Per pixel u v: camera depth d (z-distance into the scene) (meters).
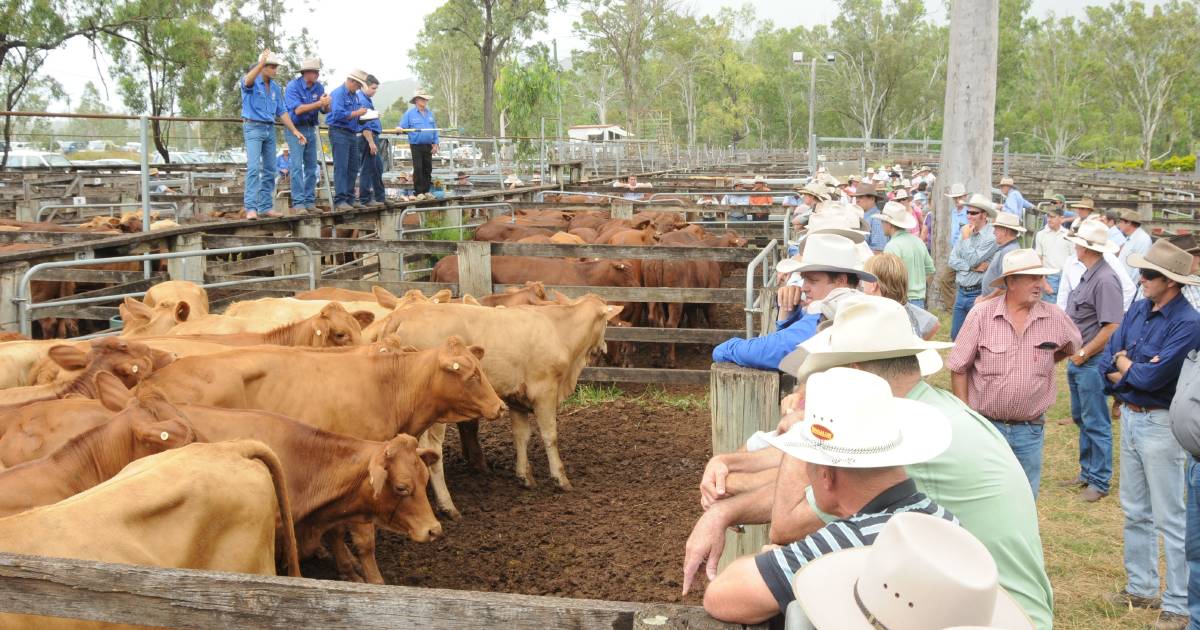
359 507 5.14
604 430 9.37
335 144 13.88
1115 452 8.98
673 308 12.55
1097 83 93.75
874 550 2.08
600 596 5.75
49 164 29.78
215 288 11.57
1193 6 87.44
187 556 3.87
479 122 84.56
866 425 2.50
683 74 88.75
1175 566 5.61
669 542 6.59
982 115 15.44
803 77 102.81
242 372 5.59
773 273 11.09
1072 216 18.09
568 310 8.08
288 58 46.06
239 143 38.41
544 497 7.62
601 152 46.72
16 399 5.38
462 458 8.62
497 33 58.09
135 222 14.02
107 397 4.87
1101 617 5.77
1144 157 88.00
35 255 9.11
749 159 57.56
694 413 9.93
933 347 3.76
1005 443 3.10
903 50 92.12
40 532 3.46
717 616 2.35
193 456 4.04
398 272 12.38
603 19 75.94
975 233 11.42
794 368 4.08
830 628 2.10
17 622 3.28
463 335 7.45
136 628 3.54
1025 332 5.88
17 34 30.34
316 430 5.07
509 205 18.47
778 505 3.07
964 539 2.04
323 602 2.39
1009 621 2.21
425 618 2.33
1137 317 5.81
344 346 6.43
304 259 12.55
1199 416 4.68
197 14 35.78
